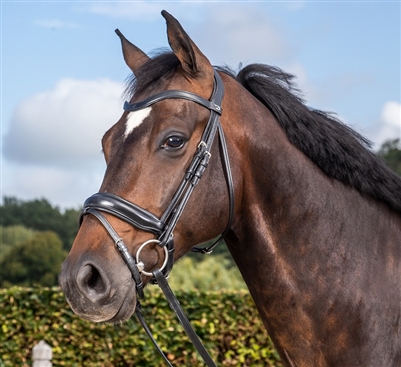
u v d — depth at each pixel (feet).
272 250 8.18
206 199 7.81
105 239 7.35
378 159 8.73
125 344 21.93
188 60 7.94
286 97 8.56
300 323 8.12
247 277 8.45
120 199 7.39
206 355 8.02
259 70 8.91
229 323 22.34
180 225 7.67
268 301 8.27
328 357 8.05
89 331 22.08
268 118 8.43
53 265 111.24
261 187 8.21
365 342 7.93
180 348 22.13
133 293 7.43
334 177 8.44
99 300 7.13
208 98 8.00
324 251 8.13
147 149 7.57
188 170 7.66
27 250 111.45
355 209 8.39
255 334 22.34
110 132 7.95
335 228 8.21
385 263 8.24
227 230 8.14
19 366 21.84
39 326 21.94
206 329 22.21
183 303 22.34
